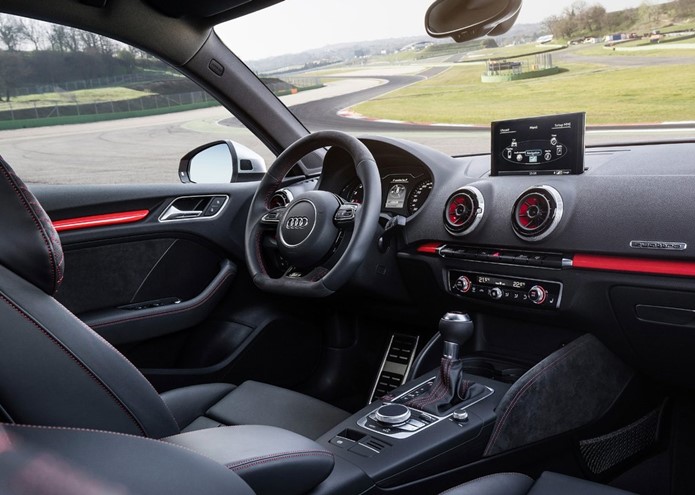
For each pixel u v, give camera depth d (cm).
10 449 61
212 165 232
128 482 66
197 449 84
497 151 188
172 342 215
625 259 155
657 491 178
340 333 236
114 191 200
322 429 153
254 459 88
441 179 198
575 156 172
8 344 66
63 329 71
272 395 166
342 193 219
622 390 180
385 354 233
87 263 197
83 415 70
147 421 77
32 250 71
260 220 189
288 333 231
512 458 154
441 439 136
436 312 206
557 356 164
